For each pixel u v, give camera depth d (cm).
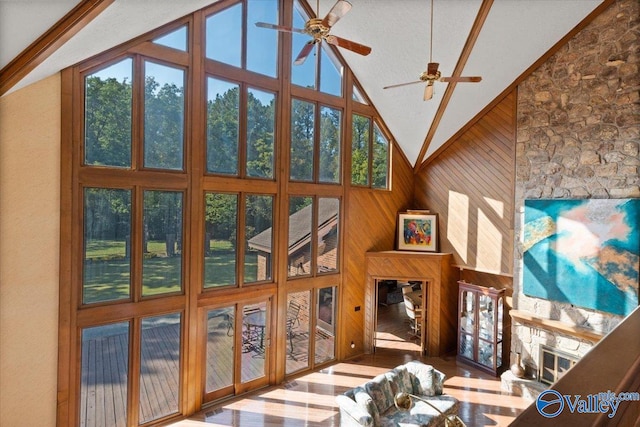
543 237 640
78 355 487
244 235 641
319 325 757
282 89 679
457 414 561
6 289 433
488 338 727
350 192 788
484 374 716
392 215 862
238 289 630
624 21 552
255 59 651
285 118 684
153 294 550
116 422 517
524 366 666
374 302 812
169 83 557
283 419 569
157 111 546
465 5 539
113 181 507
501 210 724
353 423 477
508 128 710
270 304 678
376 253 806
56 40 330
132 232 529
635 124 540
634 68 542
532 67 661
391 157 858
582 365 85
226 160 620
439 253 816
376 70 733
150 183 537
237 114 631
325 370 736
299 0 691
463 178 794
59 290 469
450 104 724
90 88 492
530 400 618
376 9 601
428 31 603
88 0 310
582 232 586
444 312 805
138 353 534
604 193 570
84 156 490
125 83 519
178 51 557
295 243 712
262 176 666
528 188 671
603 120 575
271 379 676
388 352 820
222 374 623
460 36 589
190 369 577
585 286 582
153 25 489
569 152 615
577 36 605
